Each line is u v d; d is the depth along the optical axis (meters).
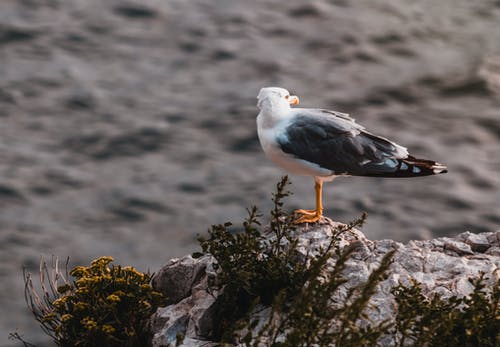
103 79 28.98
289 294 10.09
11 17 31.95
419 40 33.16
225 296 10.21
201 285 10.84
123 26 32.12
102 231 22.66
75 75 29.06
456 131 27.81
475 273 10.49
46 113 27.09
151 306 10.73
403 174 11.38
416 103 29.25
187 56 30.72
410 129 27.83
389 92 29.67
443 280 10.38
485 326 9.02
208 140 26.31
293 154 11.25
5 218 22.78
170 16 32.94
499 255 11.14
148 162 25.28
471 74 30.95
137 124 26.80
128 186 24.23
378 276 8.17
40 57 29.94
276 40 32.19
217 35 32.03
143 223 23.03
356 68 31.03
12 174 24.36
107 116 27.09
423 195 24.53
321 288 8.50
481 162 26.19
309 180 24.72
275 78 29.88
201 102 28.05
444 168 11.48
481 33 34.00
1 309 19.70
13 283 20.58
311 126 11.24
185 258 11.46
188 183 24.42
